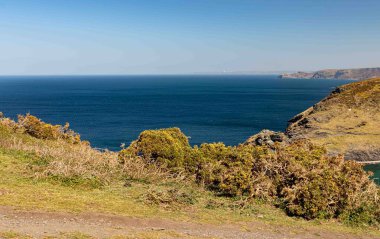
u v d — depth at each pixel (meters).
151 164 21.03
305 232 14.72
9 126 27.47
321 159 20.77
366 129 57.81
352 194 17.58
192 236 12.30
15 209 12.35
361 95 69.44
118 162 21.23
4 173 16.86
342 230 15.57
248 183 18.41
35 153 20.84
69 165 18.36
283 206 17.77
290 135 61.53
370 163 50.22
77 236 10.67
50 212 12.60
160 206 15.74
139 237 11.34
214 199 17.95
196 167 21.42
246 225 14.66
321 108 70.38
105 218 12.91
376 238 15.00
